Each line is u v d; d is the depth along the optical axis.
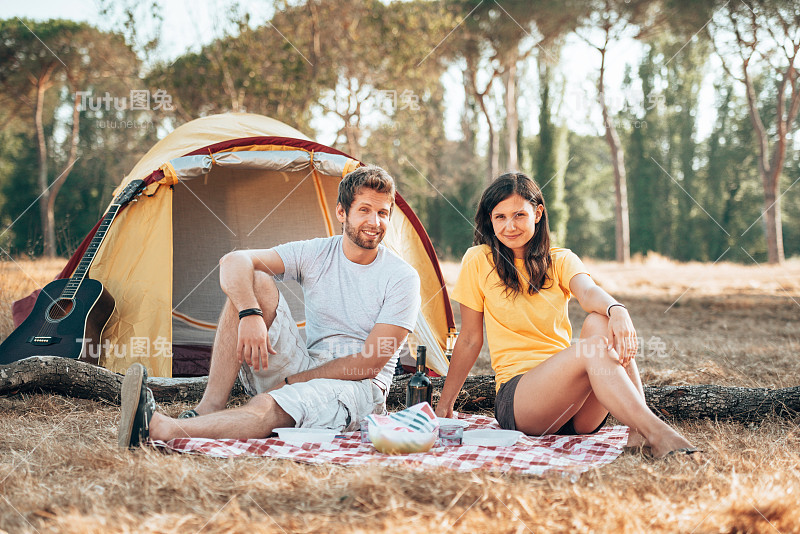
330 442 2.31
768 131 27.70
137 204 3.89
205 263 4.94
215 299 4.93
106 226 3.86
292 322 2.57
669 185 31.20
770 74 25.45
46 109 20.45
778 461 2.22
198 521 1.68
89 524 1.65
